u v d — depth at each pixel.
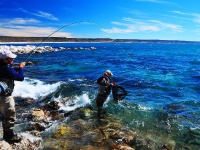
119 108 8.98
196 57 44.22
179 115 8.47
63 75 18.05
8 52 5.02
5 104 5.15
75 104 9.48
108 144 5.95
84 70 21.20
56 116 8.09
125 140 6.20
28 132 6.54
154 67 24.27
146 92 12.16
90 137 6.37
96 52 57.69
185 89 12.95
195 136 6.63
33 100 10.14
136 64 27.33
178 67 24.61
